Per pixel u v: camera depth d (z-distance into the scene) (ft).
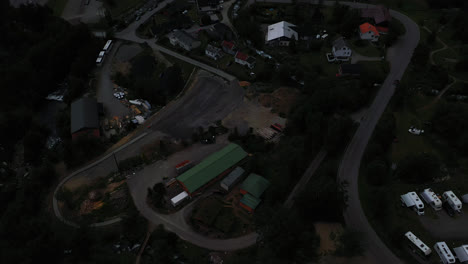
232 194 248.11
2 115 330.75
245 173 258.16
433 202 221.25
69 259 211.82
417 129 280.31
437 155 260.62
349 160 259.80
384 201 213.66
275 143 285.84
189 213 237.25
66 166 276.82
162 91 343.46
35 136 289.12
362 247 206.08
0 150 307.37
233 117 314.55
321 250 207.10
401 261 200.44
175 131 303.07
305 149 263.49
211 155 268.00
